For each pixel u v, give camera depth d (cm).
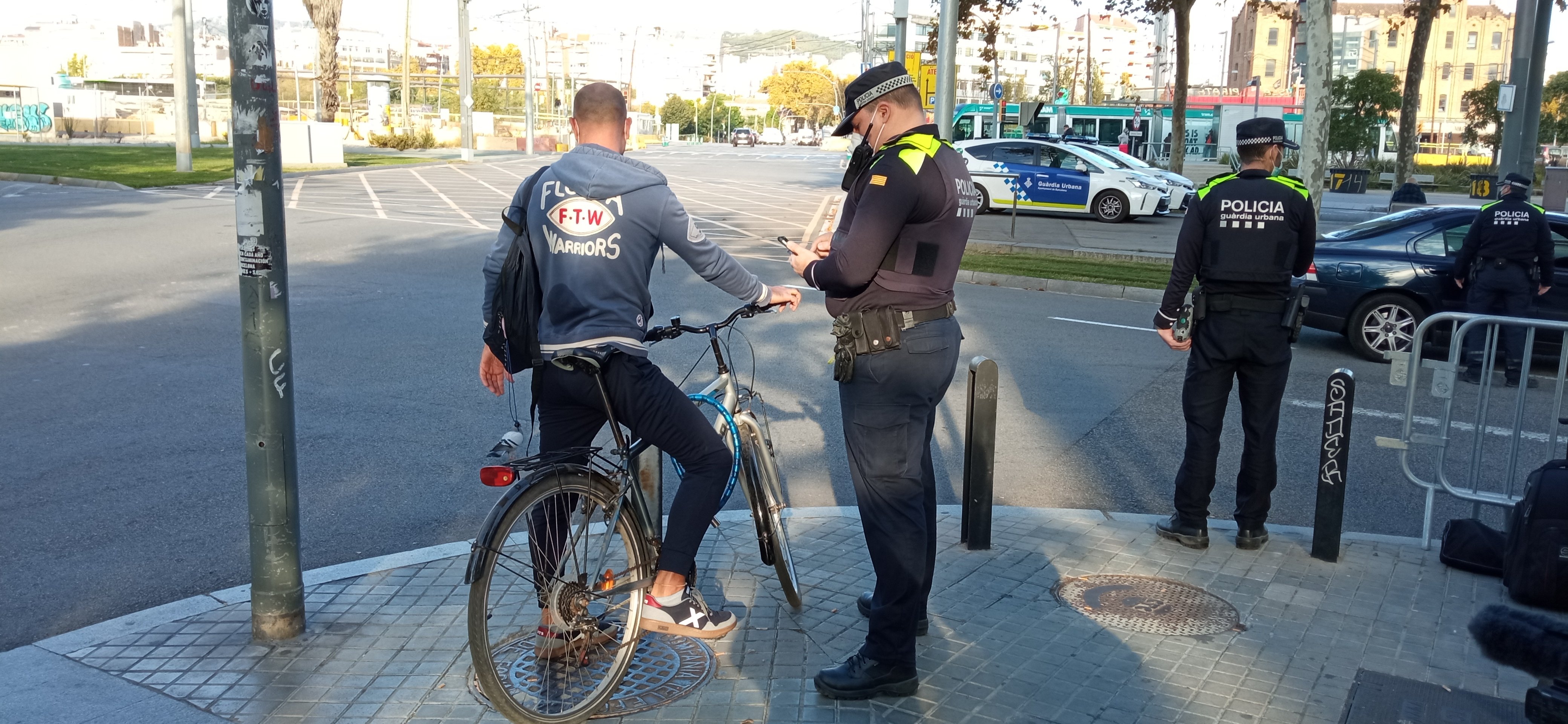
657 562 357
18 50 11625
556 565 339
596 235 329
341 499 554
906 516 342
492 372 394
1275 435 484
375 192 2578
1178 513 498
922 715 337
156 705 337
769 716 336
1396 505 585
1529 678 369
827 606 419
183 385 772
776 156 6141
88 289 1148
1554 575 418
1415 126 2897
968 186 341
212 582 452
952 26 1338
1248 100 5062
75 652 373
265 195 357
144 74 11169
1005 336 1043
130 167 2958
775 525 400
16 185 2530
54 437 648
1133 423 732
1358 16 9675
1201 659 379
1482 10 9675
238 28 346
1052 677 364
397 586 430
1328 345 1070
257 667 363
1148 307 1256
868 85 340
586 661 349
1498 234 848
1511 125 1648
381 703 340
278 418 372
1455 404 805
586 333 333
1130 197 2348
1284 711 343
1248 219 460
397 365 837
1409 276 962
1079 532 509
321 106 4156
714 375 836
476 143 6097
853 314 337
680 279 1324
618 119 343
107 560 472
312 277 1253
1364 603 432
